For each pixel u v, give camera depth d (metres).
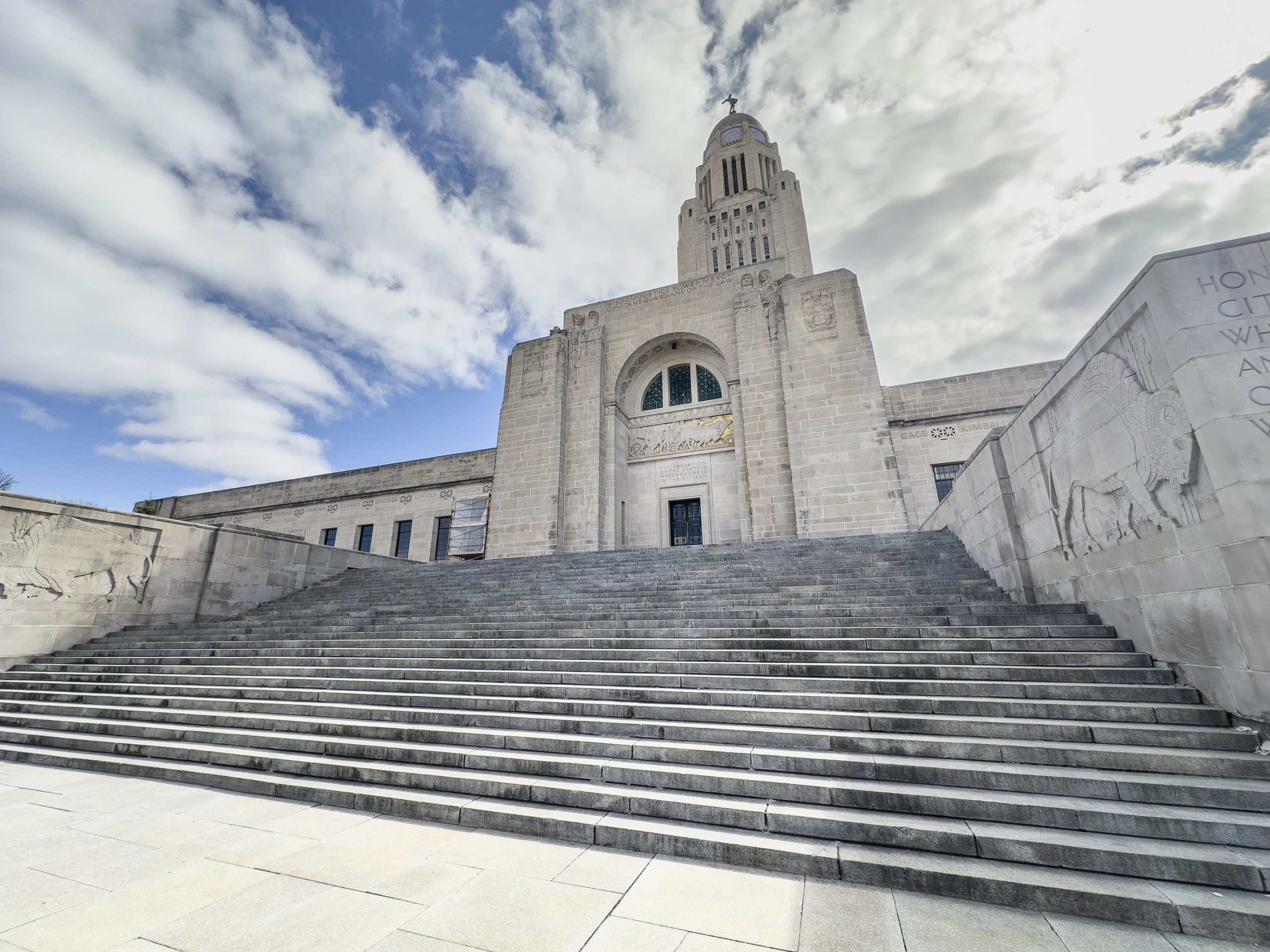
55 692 9.12
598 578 12.40
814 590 9.53
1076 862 3.59
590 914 3.33
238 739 6.79
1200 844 3.66
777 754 4.98
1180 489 5.14
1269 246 4.84
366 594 13.98
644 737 5.72
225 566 13.80
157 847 4.38
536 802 4.97
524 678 7.39
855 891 3.58
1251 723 4.50
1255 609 4.41
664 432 23.16
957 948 2.94
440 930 3.17
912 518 18.81
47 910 3.42
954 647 6.76
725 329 22.06
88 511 11.70
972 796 4.21
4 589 10.48
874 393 18.38
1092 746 4.62
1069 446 6.93
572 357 23.47
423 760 5.81
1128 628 6.05
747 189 44.97
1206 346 4.83
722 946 2.98
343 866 4.02
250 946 3.04
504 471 22.36
